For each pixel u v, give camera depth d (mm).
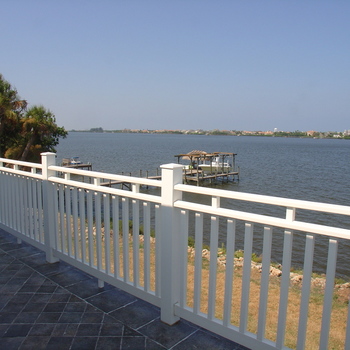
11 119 16406
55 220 3250
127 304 2582
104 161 53219
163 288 2285
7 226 3998
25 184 3592
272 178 36000
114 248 2619
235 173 34875
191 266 4906
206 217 14672
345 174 39562
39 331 2221
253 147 109312
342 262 9375
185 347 2074
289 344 2654
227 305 1973
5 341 2109
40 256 3539
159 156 65188
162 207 2172
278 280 4730
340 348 2658
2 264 3326
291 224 1591
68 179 2990
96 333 2205
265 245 1739
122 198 2469
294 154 76938
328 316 1564
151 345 2092
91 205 2760
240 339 1937
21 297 2680
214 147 105875
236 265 5492
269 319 3137
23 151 17688
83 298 2668
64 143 124875
